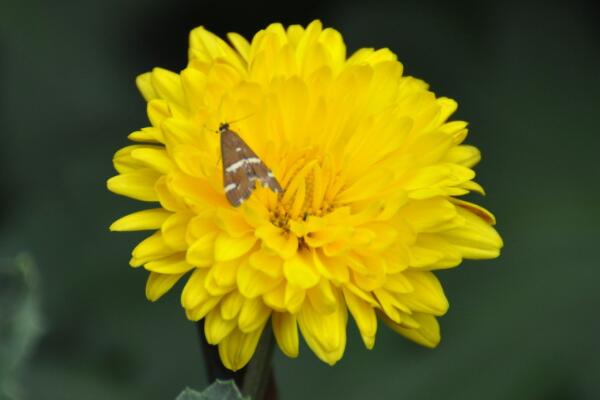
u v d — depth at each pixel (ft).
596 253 1.59
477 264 1.58
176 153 1.34
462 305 1.57
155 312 1.58
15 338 1.33
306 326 1.34
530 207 1.62
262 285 1.33
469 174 1.37
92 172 1.62
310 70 1.39
